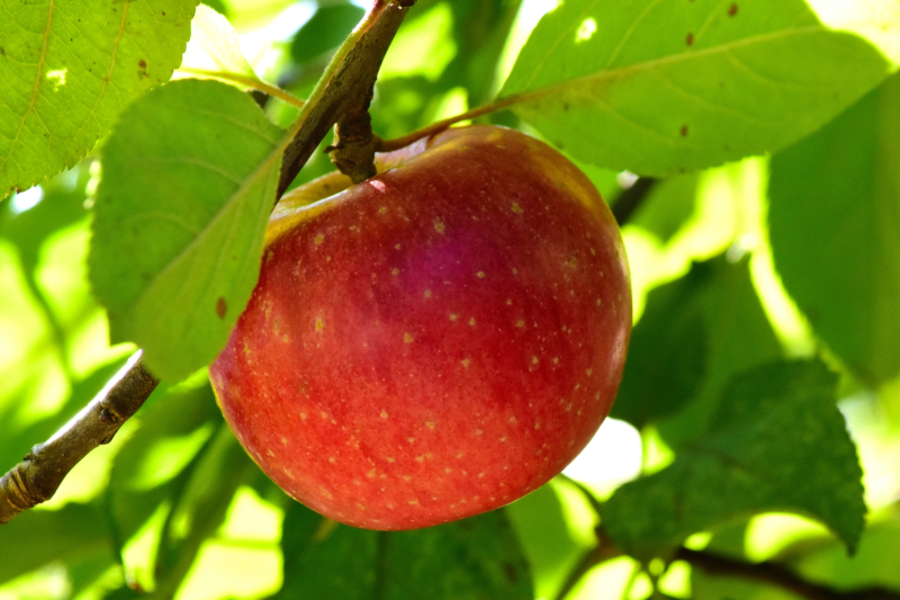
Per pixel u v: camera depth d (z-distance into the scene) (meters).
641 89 0.38
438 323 0.34
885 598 0.45
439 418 0.34
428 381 0.34
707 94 0.38
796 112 0.38
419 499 0.36
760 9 0.37
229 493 0.46
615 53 0.37
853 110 0.49
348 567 0.43
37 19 0.36
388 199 0.35
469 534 0.43
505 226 0.35
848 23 0.36
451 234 0.34
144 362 0.31
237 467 0.46
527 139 0.37
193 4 0.36
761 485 0.43
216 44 0.37
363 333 0.34
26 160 0.37
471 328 0.34
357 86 0.34
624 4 0.37
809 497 0.42
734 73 0.37
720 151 0.38
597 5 0.37
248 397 0.35
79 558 0.48
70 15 0.36
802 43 0.37
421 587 0.43
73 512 0.47
